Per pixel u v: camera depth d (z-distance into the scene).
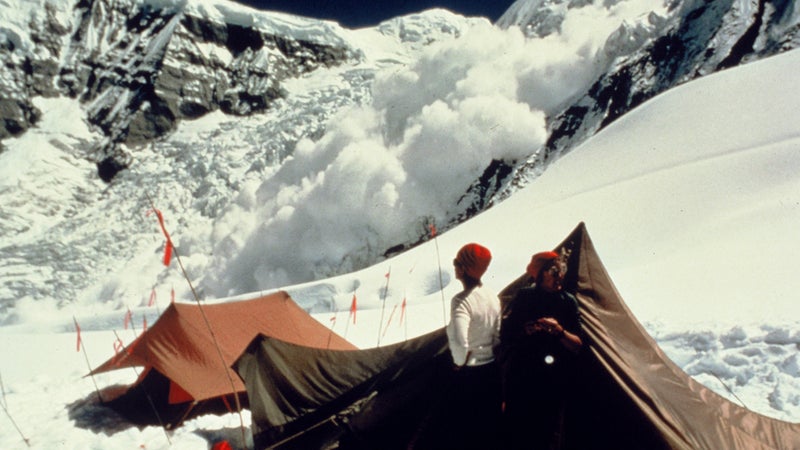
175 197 111.44
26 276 91.31
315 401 5.24
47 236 107.56
